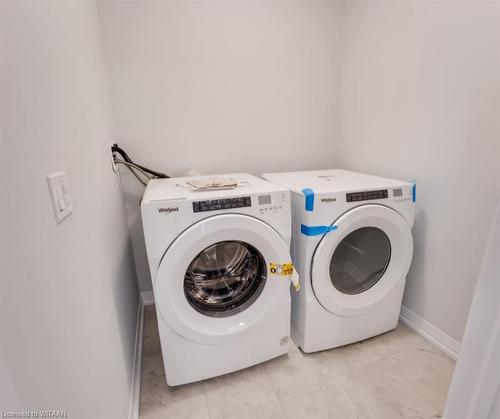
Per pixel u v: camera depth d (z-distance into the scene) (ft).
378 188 4.13
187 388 4.14
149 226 3.26
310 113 6.40
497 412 1.63
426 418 3.62
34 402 1.48
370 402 3.85
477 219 3.91
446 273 4.45
